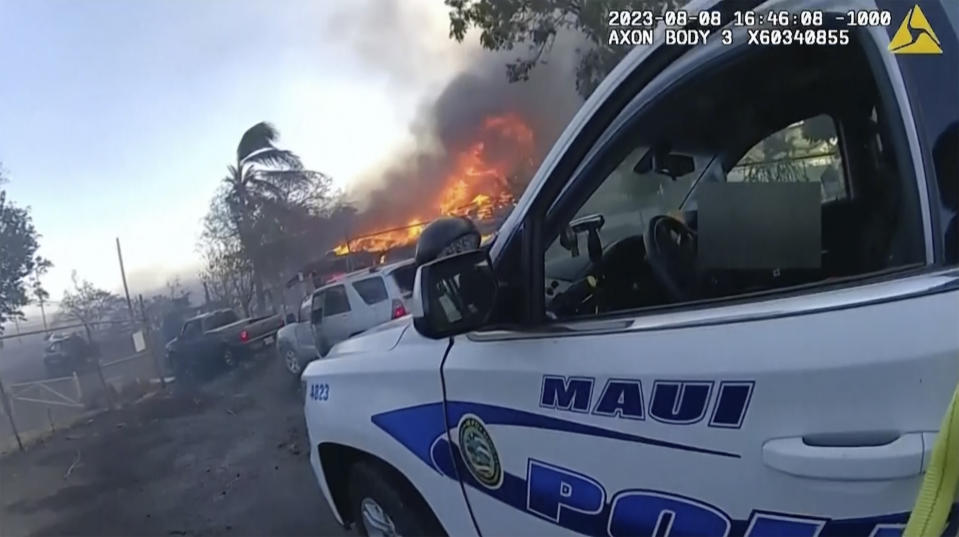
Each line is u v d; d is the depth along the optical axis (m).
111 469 7.13
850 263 1.25
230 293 18.95
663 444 1.21
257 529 4.41
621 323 1.42
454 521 1.84
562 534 1.46
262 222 17.92
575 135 1.58
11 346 16.09
